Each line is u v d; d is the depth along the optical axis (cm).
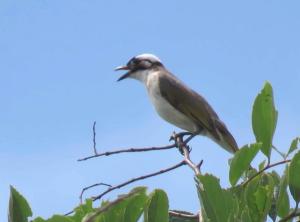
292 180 679
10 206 612
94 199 876
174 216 780
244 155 720
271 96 765
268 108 761
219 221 625
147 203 602
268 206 685
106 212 602
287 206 701
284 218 683
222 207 628
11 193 613
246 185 729
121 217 602
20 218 611
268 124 757
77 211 621
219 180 634
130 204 603
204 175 633
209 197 629
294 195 680
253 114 763
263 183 747
